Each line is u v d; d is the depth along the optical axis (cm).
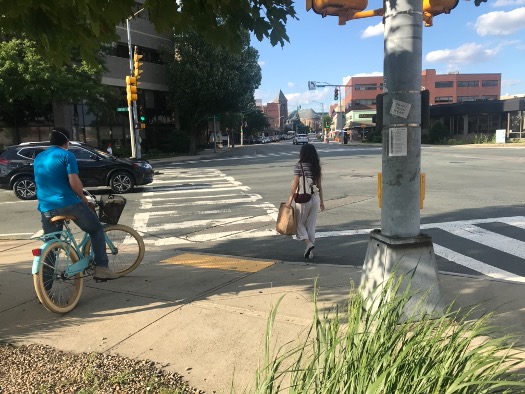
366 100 10825
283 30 428
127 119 3872
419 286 393
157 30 375
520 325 388
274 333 384
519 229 811
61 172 466
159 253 717
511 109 4269
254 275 566
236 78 4091
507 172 1762
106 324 421
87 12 338
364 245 732
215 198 1306
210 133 6906
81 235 837
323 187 1439
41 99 2486
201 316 430
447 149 3638
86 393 297
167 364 343
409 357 191
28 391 302
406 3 382
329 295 477
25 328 417
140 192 1498
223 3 382
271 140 12738
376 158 2775
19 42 2252
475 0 454
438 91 10825
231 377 319
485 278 536
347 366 191
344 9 423
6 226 1000
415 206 404
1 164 1445
